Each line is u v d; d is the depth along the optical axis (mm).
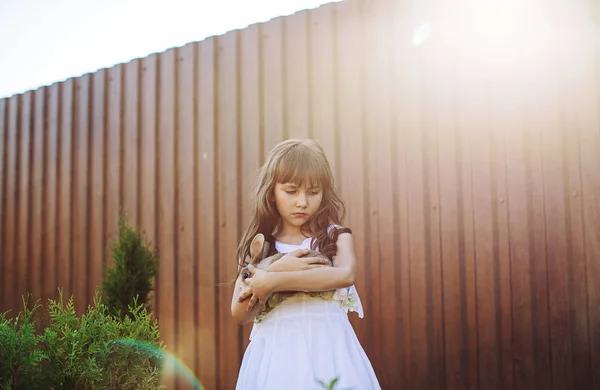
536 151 3609
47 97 6152
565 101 3535
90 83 5805
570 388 3477
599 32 3443
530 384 3586
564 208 3525
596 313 3426
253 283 2195
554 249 3547
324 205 2402
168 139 5195
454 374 3799
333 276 2193
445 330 3842
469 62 3822
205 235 4930
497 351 3684
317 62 4398
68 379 2346
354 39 4238
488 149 3750
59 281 5926
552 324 3543
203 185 4965
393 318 4012
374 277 4094
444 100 3895
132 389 2482
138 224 5344
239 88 4801
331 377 2131
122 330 2570
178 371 4949
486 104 3762
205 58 5008
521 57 3666
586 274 3459
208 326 4852
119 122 5551
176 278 5066
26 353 2367
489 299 3721
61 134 6008
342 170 4246
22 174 6312
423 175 3947
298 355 2170
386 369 4016
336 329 2236
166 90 5238
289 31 4547
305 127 4430
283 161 2332
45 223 6090
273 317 2273
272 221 2439
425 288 3912
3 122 6457
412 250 3969
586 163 3467
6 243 6383
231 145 4820
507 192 3688
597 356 3412
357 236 4164
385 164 4082
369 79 4168
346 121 4246
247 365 2297
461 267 3811
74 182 5879
